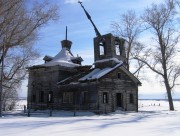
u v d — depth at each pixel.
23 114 29.88
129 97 37.91
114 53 37.34
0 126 16.44
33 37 34.69
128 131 14.53
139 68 48.62
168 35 46.88
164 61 47.06
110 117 26.33
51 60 46.19
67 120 21.36
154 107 58.38
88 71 39.16
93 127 16.28
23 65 36.38
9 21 31.80
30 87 45.25
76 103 36.12
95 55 39.25
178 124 18.84
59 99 39.06
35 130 14.62
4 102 43.44
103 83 34.22
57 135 12.81
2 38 31.83
